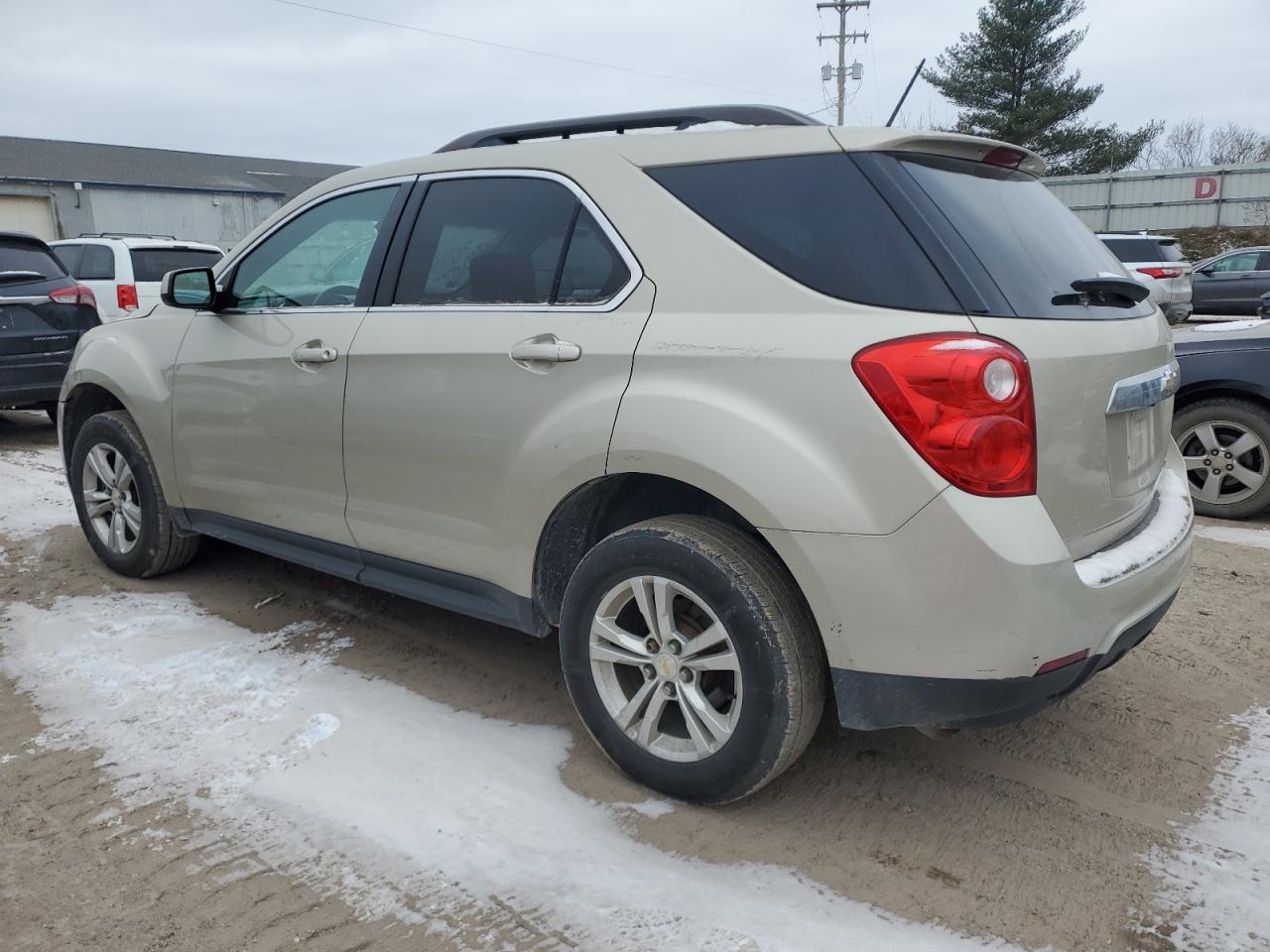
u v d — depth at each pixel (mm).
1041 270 2547
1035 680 2254
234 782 2812
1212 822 2650
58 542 5090
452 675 3525
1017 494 2213
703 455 2418
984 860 2486
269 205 42000
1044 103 39438
